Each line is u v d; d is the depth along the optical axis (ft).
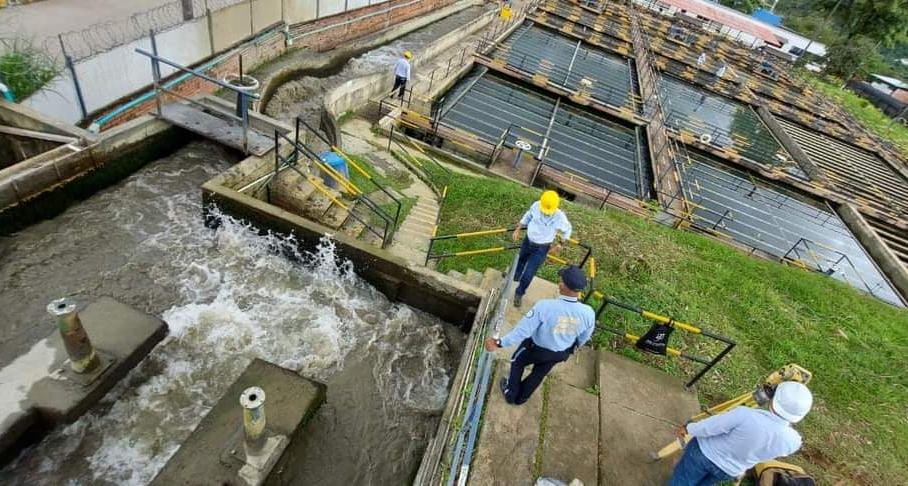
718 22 167.02
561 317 14.73
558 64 94.94
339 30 71.36
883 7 160.76
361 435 22.61
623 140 74.38
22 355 19.94
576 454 17.37
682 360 24.67
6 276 24.44
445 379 26.20
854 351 31.71
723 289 34.09
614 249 35.35
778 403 12.19
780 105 104.17
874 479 21.99
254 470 18.12
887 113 138.82
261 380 21.47
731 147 77.51
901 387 28.94
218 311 25.99
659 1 169.58
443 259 35.04
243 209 28.73
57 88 32.48
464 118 69.00
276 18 57.26
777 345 29.73
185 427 20.89
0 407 18.13
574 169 63.52
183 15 44.45
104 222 28.58
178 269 27.45
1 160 30.86
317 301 28.22
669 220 54.03
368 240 34.14
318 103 57.00
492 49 91.56
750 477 18.12
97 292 25.04
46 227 27.35
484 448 16.83
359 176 43.01
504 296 20.84
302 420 20.52
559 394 19.49
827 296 37.27
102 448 19.71
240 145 31.76
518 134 67.92
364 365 25.71
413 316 29.22
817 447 23.03
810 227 63.98
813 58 160.15
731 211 62.85
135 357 21.48
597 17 129.29
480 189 44.52
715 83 106.01
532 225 21.22
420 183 45.68
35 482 18.45
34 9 40.98
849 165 83.56
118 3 45.96
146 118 31.73
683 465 14.92
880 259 58.75
